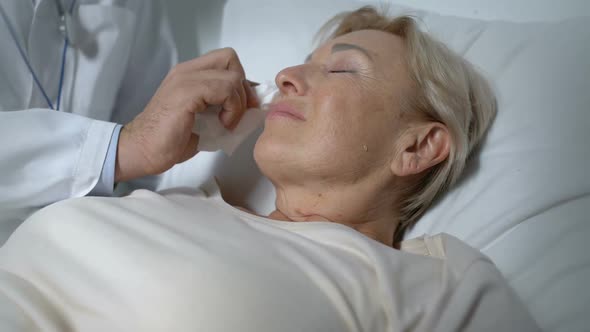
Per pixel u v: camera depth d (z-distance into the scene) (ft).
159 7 4.36
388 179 2.82
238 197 3.50
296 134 2.65
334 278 2.09
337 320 1.96
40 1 3.36
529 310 2.27
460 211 2.89
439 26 3.65
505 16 3.99
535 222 2.55
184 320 1.86
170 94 2.87
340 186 2.77
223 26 4.56
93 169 2.89
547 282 2.31
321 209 2.84
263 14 4.33
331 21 3.65
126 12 3.79
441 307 2.03
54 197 2.97
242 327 1.85
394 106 2.72
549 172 2.66
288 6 4.26
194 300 1.90
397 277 2.13
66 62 3.67
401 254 2.33
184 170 3.67
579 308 2.16
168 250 2.10
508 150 2.91
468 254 2.31
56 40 3.60
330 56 2.84
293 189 2.87
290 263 2.12
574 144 2.70
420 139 2.81
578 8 3.71
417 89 2.81
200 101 2.81
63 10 3.55
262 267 2.06
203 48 4.74
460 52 3.40
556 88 2.94
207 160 3.63
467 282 2.11
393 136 2.75
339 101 2.61
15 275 2.17
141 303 1.93
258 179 3.49
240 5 4.47
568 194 2.55
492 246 2.60
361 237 2.32
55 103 3.70
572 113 2.81
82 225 2.29
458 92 2.92
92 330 1.93
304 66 2.82
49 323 1.91
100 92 3.83
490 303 2.08
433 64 2.87
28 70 3.44
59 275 2.13
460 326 1.96
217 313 1.87
